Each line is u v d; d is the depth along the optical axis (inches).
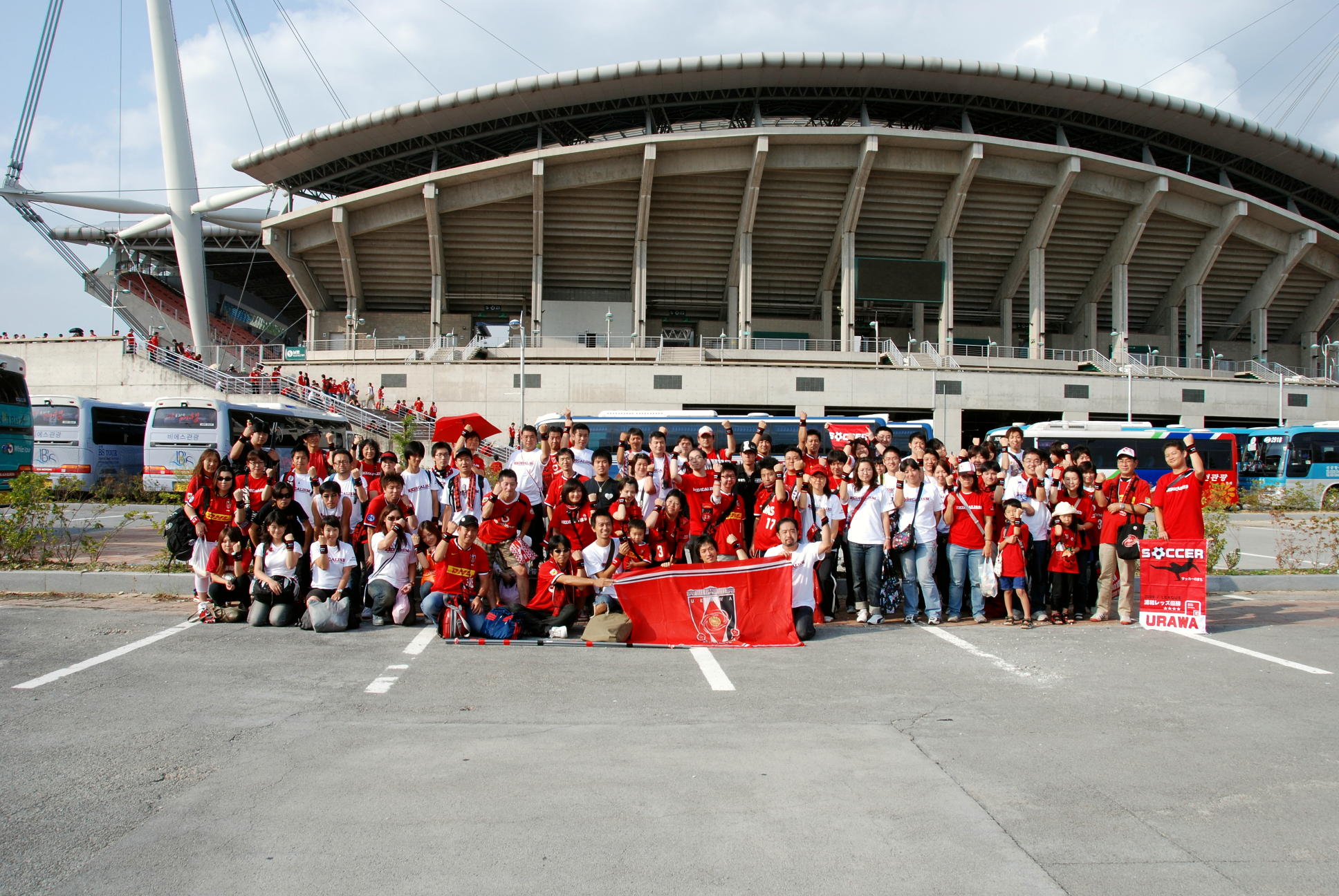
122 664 263.6
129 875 130.6
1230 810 158.6
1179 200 1764.3
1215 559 468.4
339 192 1929.1
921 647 303.9
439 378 1545.3
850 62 1569.9
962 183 1662.2
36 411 910.4
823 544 329.4
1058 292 1957.4
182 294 2213.3
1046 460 457.7
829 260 1811.0
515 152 1824.6
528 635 317.4
